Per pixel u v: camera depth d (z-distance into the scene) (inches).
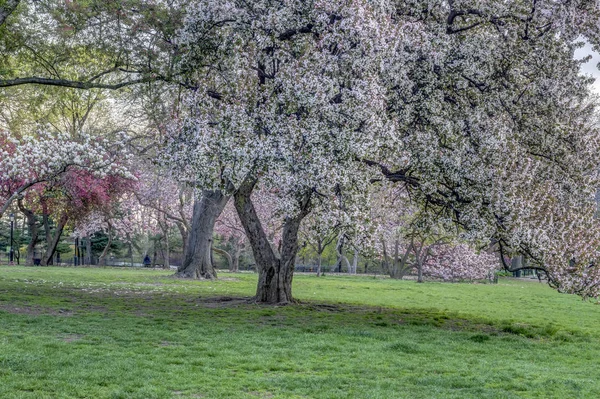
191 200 2066.9
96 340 502.9
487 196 670.5
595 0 684.7
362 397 346.6
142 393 335.6
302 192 681.6
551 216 682.2
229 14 713.0
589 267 701.3
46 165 1223.5
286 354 481.4
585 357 553.3
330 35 637.3
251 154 633.6
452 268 2079.2
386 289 1434.5
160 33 765.9
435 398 351.6
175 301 879.7
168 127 762.8
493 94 713.6
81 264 2608.3
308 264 3053.6
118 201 2079.2
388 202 928.3
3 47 888.3
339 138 618.2
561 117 721.0
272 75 713.0
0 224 2721.5
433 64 700.0
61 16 795.4
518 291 1599.4
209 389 354.3
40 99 1032.2
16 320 587.5
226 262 2906.0
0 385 338.3
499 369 462.9
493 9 706.2
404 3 743.1
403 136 717.3
